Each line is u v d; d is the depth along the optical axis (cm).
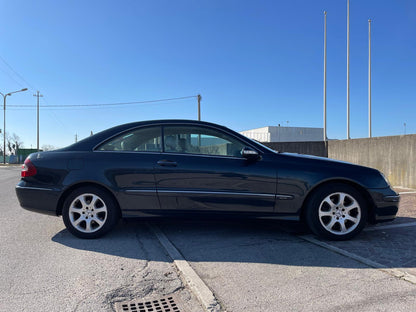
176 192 405
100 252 371
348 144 1159
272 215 406
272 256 351
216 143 424
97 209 420
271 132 4722
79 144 432
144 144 426
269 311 239
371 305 244
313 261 334
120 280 296
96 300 260
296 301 252
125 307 251
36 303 255
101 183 409
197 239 417
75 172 413
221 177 404
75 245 397
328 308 241
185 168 407
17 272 314
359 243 392
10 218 557
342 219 400
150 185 408
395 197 405
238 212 406
